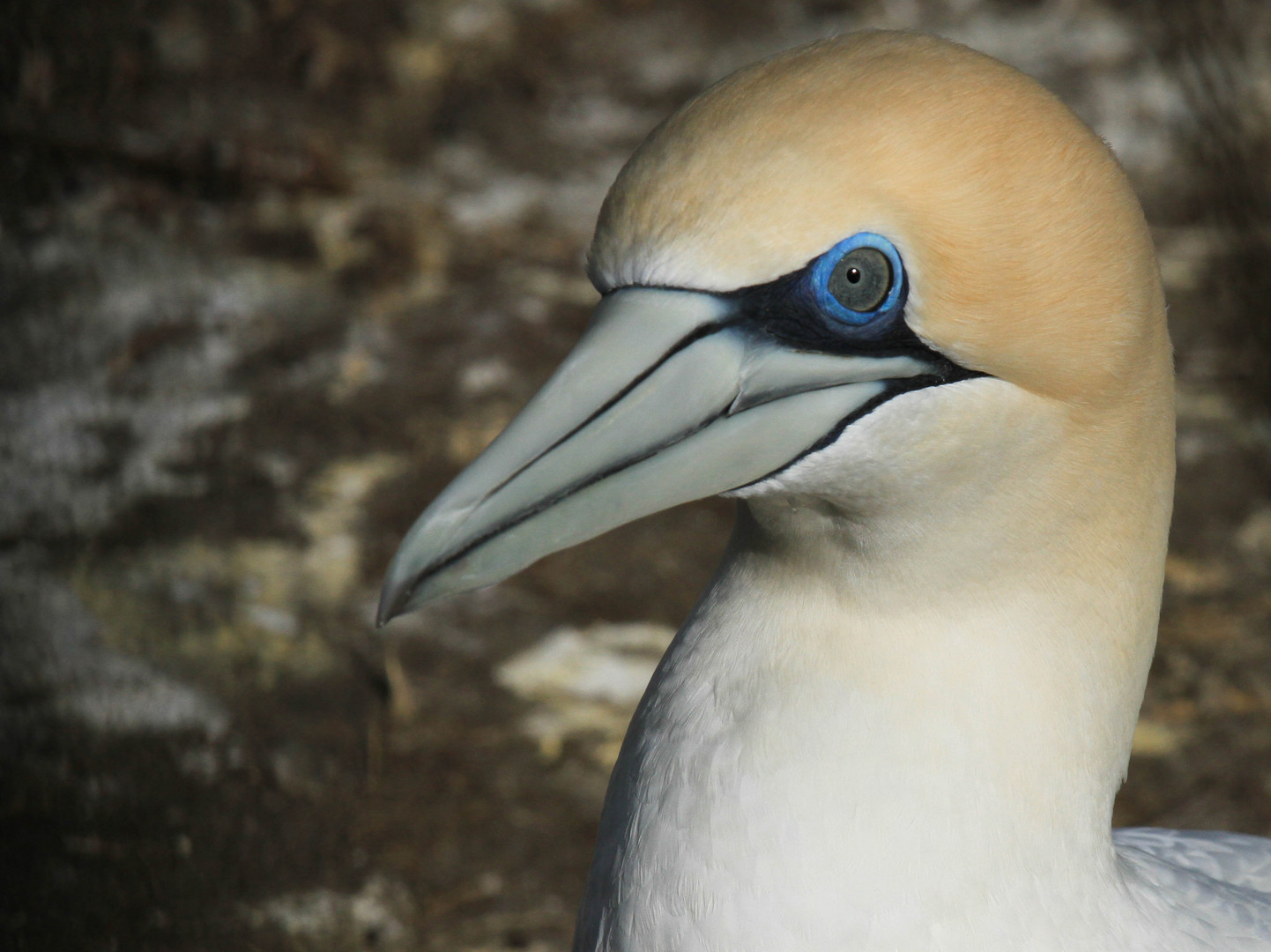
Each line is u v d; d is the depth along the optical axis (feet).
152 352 54.29
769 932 17.47
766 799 17.61
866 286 16.61
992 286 16.56
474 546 16.99
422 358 55.42
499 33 75.82
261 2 73.82
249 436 51.03
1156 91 71.97
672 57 75.51
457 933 35.63
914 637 17.89
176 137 64.69
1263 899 23.18
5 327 54.44
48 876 35.37
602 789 39.86
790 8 79.97
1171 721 42.86
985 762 17.76
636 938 18.10
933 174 16.26
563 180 66.64
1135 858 21.53
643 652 44.16
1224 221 63.46
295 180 64.08
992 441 17.28
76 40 67.62
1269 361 56.24
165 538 46.42
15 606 43.04
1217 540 49.34
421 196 64.34
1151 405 18.12
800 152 16.25
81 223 60.29
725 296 16.90
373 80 71.26
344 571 46.01
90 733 39.40
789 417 17.28
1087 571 18.15
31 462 48.80
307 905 35.78
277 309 57.21
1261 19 73.31
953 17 78.79
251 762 39.27
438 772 39.86
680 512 50.37
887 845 17.47
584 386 17.06
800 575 18.31
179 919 34.78
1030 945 17.95
